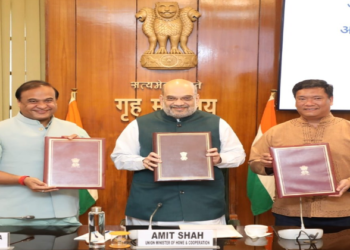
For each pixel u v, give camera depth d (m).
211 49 4.11
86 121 4.10
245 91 4.13
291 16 3.91
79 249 1.92
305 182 2.38
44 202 2.46
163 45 4.04
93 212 1.98
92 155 2.41
